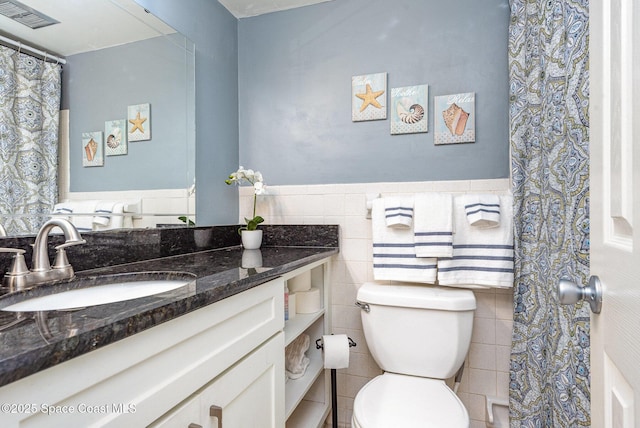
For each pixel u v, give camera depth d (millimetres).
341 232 1655
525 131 1304
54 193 964
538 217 1215
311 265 1344
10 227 864
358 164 1638
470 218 1319
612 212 503
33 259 809
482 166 1471
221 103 1686
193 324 670
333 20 1685
